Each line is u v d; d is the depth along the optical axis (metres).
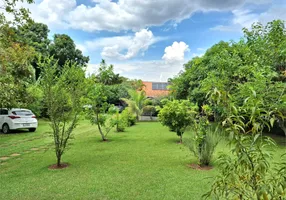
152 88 31.48
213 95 1.48
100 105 8.86
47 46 23.45
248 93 1.64
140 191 3.71
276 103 1.47
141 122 17.70
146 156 6.16
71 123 5.72
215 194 1.45
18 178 4.46
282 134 8.61
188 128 7.89
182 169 4.93
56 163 5.53
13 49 6.23
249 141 1.36
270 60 6.20
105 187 3.90
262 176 1.30
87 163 5.50
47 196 3.57
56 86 5.30
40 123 14.57
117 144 8.02
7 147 7.63
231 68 6.65
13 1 4.42
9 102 7.05
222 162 1.47
